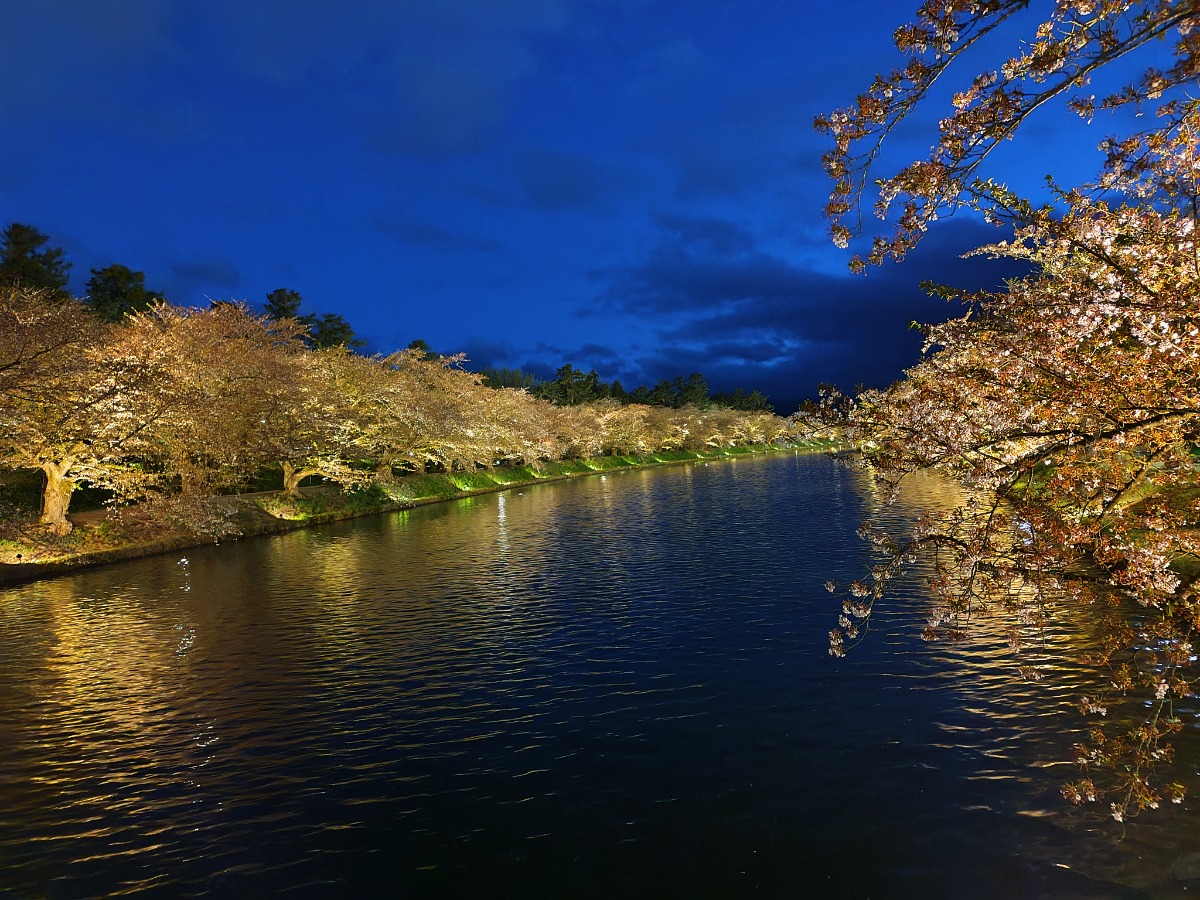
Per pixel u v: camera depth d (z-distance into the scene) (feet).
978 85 14.84
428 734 36.06
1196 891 21.88
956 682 38.29
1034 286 21.47
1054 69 13.53
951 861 24.00
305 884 24.62
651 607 58.03
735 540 88.69
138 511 101.45
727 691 39.27
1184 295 17.22
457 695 41.06
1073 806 26.48
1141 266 18.03
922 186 15.12
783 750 32.19
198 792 31.07
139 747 35.70
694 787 29.53
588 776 30.94
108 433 93.97
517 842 26.48
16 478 112.37
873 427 22.91
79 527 95.04
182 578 79.82
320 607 63.72
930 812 26.76
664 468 295.48
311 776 32.14
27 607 67.31
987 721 33.53
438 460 192.75
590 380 399.44
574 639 50.34
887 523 96.37
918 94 14.90
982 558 20.21
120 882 24.98
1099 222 17.34
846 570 67.36
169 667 48.14
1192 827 24.76
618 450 348.59
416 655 48.60
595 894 23.45
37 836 27.96
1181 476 20.48
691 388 494.59
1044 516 18.78
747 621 52.21
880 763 30.48
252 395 119.65
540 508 145.79
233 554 96.32
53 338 84.94
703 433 421.18
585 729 35.63
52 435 88.22
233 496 123.03
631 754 32.71
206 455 116.67
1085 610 46.98
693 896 23.12
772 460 314.55
